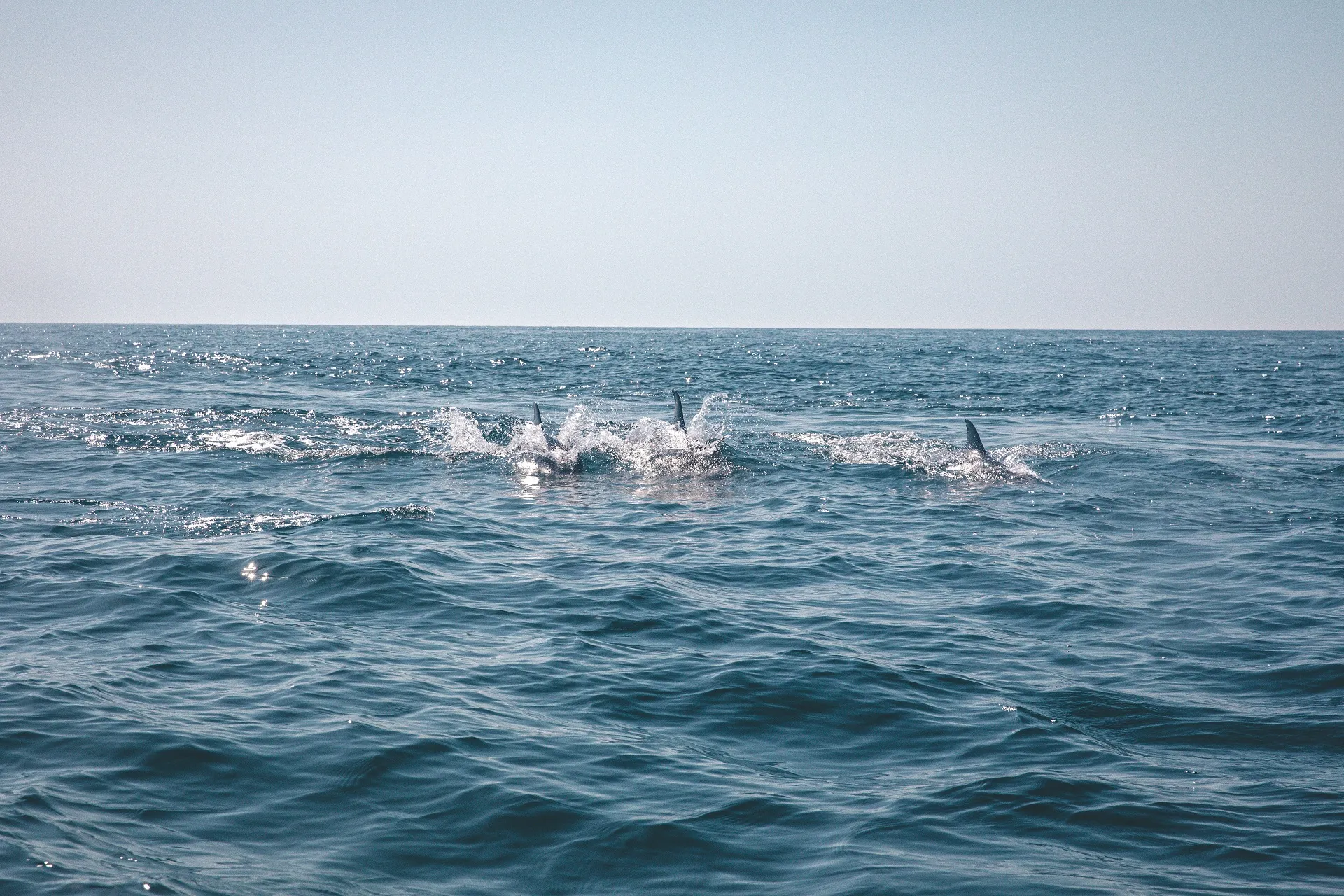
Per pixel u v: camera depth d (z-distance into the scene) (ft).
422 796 22.26
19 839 19.02
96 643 32.58
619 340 434.30
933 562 48.26
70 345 284.20
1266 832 21.16
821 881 19.01
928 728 27.35
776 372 189.26
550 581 43.09
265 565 43.14
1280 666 32.63
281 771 23.29
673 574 45.09
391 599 39.06
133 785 22.11
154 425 91.97
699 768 24.43
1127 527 56.39
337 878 18.66
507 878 19.01
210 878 18.28
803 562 48.06
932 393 145.07
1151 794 23.09
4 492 59.41
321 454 77.66
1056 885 18.89
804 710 28.55
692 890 18.74
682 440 82.23
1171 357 269.44
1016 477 72.18
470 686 29.76
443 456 78.79
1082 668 32.65
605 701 28.81
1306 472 73.82
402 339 426.10
